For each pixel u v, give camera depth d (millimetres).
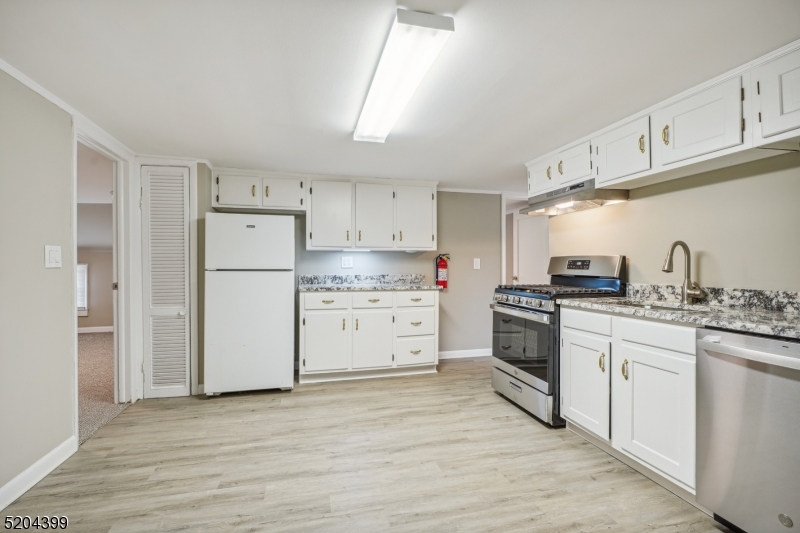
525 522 1588
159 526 1553
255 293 3174
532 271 5117
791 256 1807
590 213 3051
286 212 3910
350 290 3588
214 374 3088
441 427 2535
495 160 3277
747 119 1711
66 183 2121
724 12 1357
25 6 1311
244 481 1887
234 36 1508
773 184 1866
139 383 3092
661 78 1849
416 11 1361
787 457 1292
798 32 1476
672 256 2281
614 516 1629
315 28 1461
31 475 1825
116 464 2041
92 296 6227
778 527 1317
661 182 2439
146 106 2158
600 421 2141
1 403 1663
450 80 1867
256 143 2816
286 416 2723
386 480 1901
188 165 3189
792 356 1279
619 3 1315
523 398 2781
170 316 3164
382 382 3547
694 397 1619
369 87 1933
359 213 3889
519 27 1452
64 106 2098
